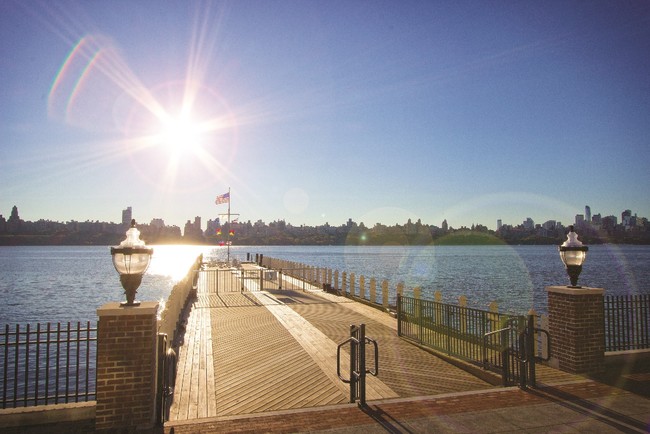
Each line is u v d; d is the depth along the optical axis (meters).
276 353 12.01
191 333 14.68
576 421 7.00
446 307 11.88
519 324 8.91
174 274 84.94
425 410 7.56
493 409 7.56
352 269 84.19
